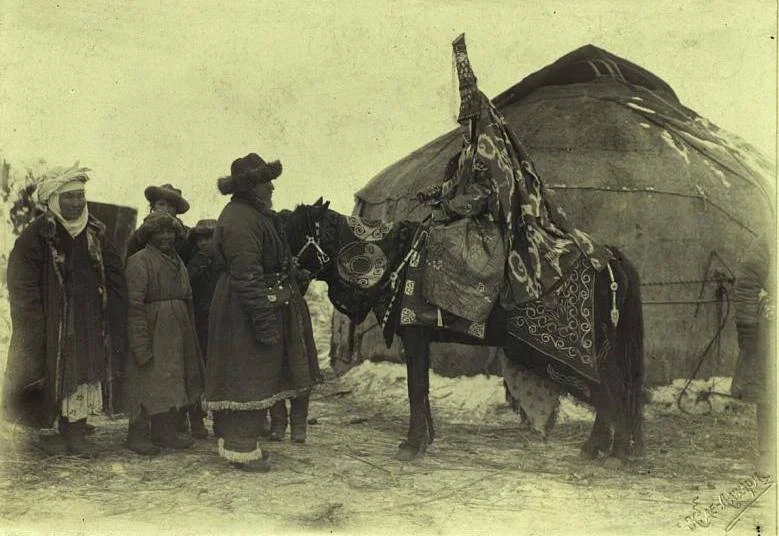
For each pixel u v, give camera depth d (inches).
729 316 265.3
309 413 251.8
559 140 281.7
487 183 182.7
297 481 172.7
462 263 179.3
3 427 189.2
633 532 147.9
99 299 182.2
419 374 188.7
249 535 145.0
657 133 282.4
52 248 175.5
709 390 258.1
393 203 298.2
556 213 189.6
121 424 221.9
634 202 266.4
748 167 283.3
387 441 212.1
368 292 188.4
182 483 168.9
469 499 164.2
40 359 174.7
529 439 218.4
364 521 150.6
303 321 182.9
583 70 312.8
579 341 177.6
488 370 260.2
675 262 264.5
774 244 167.5
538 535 145.4
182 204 212.5
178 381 186.7
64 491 161.9
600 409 183.8
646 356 258.8
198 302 206.4
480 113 186.9
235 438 175.0
